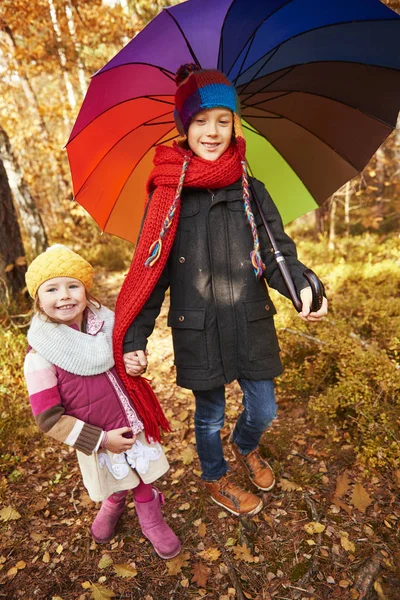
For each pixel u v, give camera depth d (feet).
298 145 6.74
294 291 4.99
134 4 23.49
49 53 27.40
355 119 6.20
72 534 6.68
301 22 5.24
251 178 5.71
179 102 5.16
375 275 16.96
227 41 5.40
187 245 5.43
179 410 10.02
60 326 5.30
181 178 5.14
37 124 32.55
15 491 7.56
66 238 29.86
